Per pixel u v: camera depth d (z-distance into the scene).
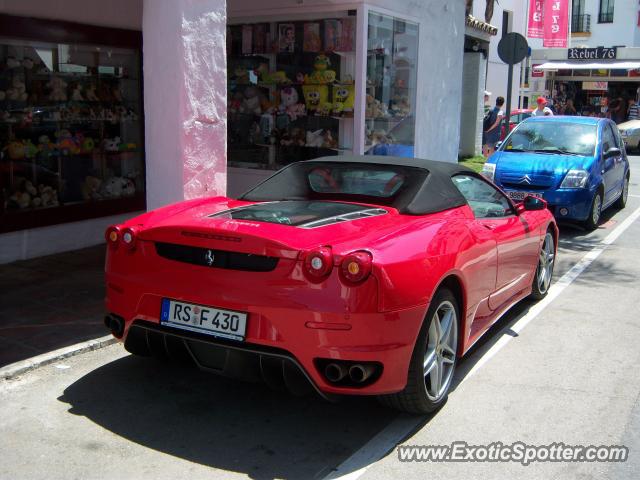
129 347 4.01
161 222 4.00
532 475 3.39
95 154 8.07
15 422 3.77
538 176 9.80
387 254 3.50
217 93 5.97
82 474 3.26
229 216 4.04
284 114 9.56
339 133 9.14
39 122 7.37
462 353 4.32
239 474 3.31
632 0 35.38
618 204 12.55
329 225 3.81
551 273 6.74
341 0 8.63
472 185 5.05
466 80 18.75
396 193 4.40
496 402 4.24
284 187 4.70
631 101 33.06
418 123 10.39
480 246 4.42
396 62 9.65
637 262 8.30
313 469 3.38
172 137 5.75
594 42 36.75
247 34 9.68
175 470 3.33
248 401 4.15
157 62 5.73
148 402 4.08
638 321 5.97
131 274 3.87
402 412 4.06
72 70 7.68
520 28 24.42
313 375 3.42
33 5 7.00
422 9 10.01
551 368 4.84
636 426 3.95
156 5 5.64
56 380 4.34
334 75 9.05
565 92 34.47
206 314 3.59
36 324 5.23
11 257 7.14
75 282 6.42
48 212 7.45
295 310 3.37
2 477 3.21
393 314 3.43
